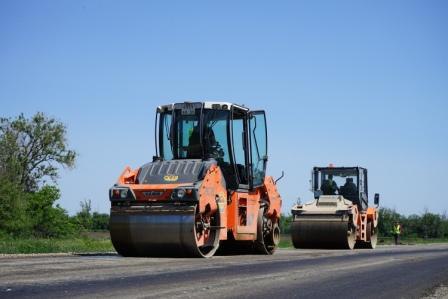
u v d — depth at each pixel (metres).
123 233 13.35
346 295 7.39
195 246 13.02
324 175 26.73
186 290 7.15
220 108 15.02
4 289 6.79
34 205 45.34
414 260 14.27
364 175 27.00
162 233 13.08
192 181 13.58
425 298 7.34
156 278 8.30
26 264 9.94
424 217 70.12
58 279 7.79
